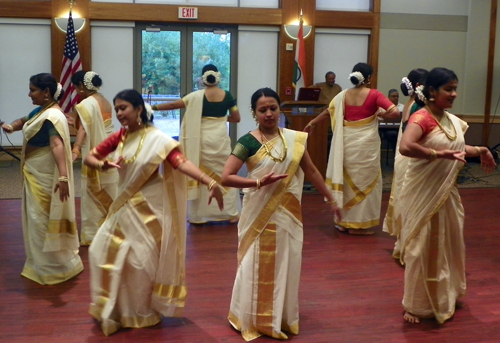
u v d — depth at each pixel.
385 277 4.11
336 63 10.30
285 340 3.06
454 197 3.32
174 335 3.11
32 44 9.48
